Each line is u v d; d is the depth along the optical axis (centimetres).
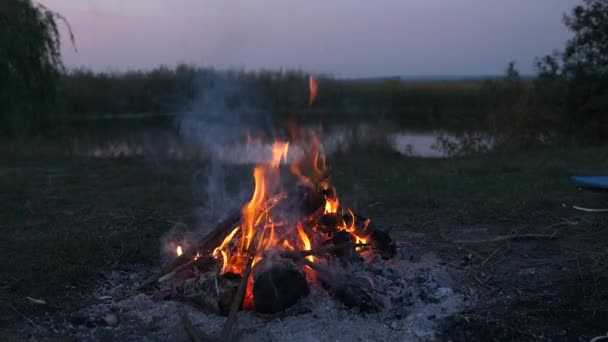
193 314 388
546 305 396
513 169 990
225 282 389
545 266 471
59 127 1523
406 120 2412
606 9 1453
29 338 356
